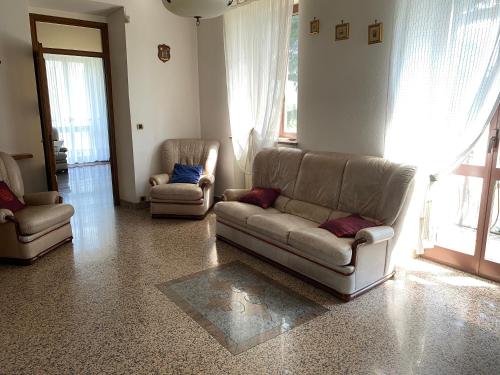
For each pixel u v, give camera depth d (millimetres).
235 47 4953
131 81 5223
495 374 2107
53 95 8828
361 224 3111
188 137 5984
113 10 5109
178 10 2539
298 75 4285
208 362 2199
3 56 4445
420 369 2145
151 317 2662
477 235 3254
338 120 3943
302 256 3158
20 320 2625
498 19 2705
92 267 3498
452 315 2688
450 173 3248
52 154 4855
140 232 4496
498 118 2996
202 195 4930
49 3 4746
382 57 3477
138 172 5496
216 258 3709
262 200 4016
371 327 2547
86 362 2199
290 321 2617
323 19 3912
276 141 4641
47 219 3672
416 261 3602
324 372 2121
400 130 3387
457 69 2961
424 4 3072
